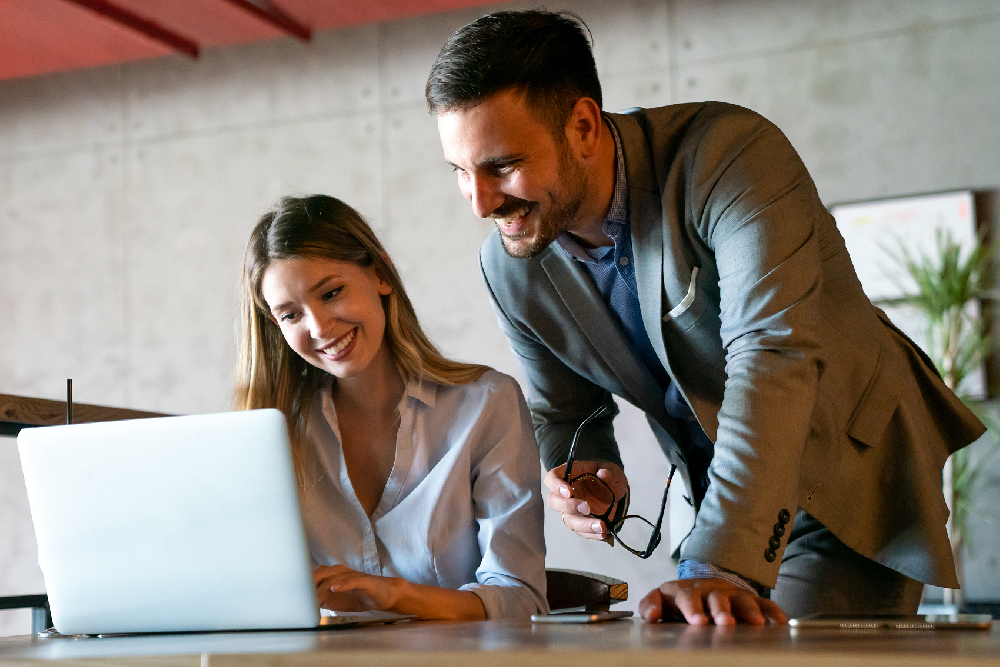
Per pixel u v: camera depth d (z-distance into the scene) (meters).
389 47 5.93
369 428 1.80
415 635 1.00
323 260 1.70
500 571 1.56
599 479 1.72
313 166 6.00
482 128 1.38
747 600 1.10
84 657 0.89
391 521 1.68
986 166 4.88
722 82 5.33
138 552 1.20
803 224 1.41
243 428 1.14
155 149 6.30
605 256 1.70
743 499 1.20
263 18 5.67
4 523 6.20
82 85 6.46
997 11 4.93
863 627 0.99
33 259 6.43
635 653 0.73
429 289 5.72
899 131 5.02
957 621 0.98
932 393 1.72
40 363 6.34
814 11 5.21
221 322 6.05
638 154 1.58
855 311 1.60
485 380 1.76
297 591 1.15
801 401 1.28
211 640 1.05
